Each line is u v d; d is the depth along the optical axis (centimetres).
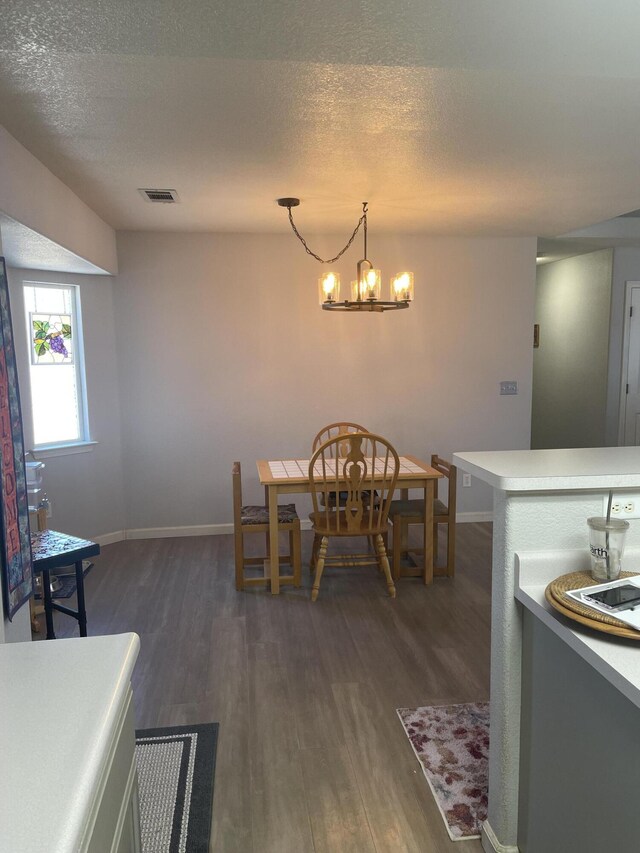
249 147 269
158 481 479
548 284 705
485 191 347
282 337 479
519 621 162
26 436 414
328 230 458
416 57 168
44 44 163
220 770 211
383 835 183
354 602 353
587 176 319
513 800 169
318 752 221
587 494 159
